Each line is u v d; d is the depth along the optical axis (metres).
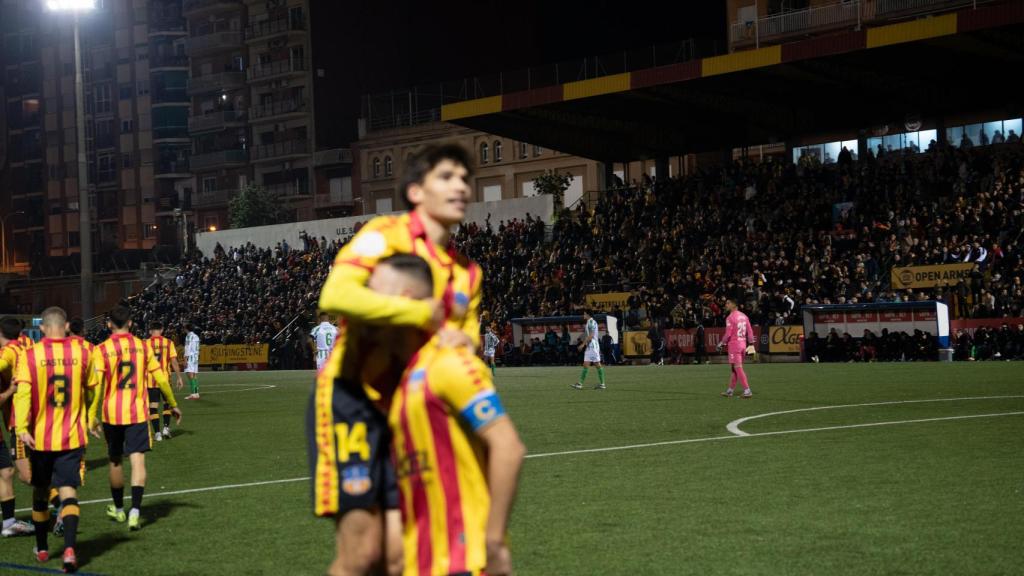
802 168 45.84
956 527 7.66
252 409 23.77
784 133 49.12
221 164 92.44
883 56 40.09
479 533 3.90
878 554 6.90
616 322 40.62
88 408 8.34
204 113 95.81
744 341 20.84
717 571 6.62
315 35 87.94
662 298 40.78
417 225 4.43
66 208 110.31
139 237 104.81
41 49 111.38
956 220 36.25
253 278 60.66
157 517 9.59
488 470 3.91
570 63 51.03
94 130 107.31
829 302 36.12
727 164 50.78
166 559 7.74
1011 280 32.78
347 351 4.19
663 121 50.47
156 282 69.75
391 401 4.17
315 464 4.20
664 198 48.22
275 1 89.81
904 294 34.88
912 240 36.41
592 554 7.21
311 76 87.81
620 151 53.97
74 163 109.75
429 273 4.11
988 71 41.88
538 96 47.06
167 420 17.91
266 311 55.53
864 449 12.04
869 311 34.28
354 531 4.12
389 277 4.04
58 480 7.82
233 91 93.56
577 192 70.62
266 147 89.56
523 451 3.78
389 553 4.18
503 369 39.03
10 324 10.47
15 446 9.27
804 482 9.88
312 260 58.28
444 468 3.90
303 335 51.53
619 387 25.42
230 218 86.06
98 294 90.19
